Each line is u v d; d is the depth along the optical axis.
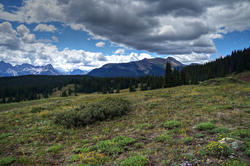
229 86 28.64
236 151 4.71
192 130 7.65
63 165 5.77
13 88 149.38
